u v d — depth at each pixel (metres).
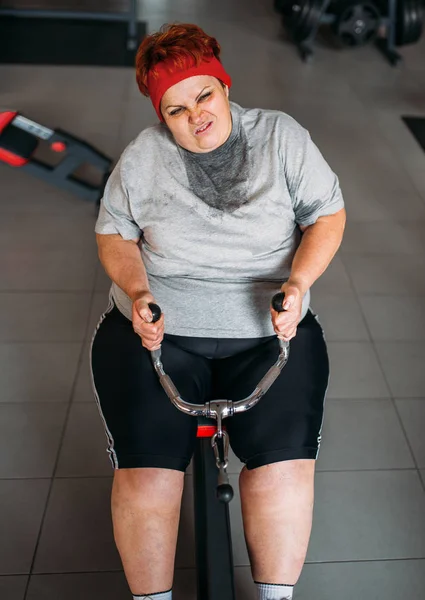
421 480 1.79
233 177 1.25
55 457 1.82
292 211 1.28
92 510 1.69
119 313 1.36
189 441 1.20
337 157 3.32
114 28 4.73
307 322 1.35
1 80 3.95
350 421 1.94
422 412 1.98
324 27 4.91
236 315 1.29
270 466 1.16
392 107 3.88
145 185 1.27
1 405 1.96
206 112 1.17
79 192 2.88
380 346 2.21
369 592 1.52
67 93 3.84
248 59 4.40
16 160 2.77
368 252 2.65
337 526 1.66
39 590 1.51
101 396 1.23
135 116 3.63
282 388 1.23
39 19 4.77
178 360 1.28
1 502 1.70
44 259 2.56
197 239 1.27
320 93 4.01
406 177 3.17
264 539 1.17
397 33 4.47
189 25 1.17
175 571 1.55
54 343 2.19
